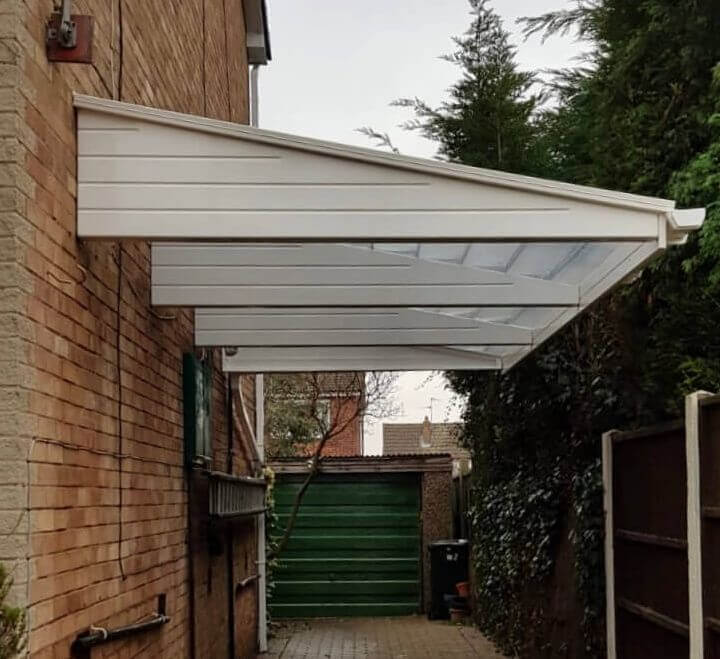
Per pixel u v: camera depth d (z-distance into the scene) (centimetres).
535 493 814
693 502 461
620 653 620
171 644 564
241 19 1105
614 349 683
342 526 1420
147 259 532
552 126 984
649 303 612
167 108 617
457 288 586
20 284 319
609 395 673
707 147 564
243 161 387
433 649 1042
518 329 719
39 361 335
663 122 590
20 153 322
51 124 354
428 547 1336
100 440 414
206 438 690
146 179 384
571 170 866
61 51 352
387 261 587
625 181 626
